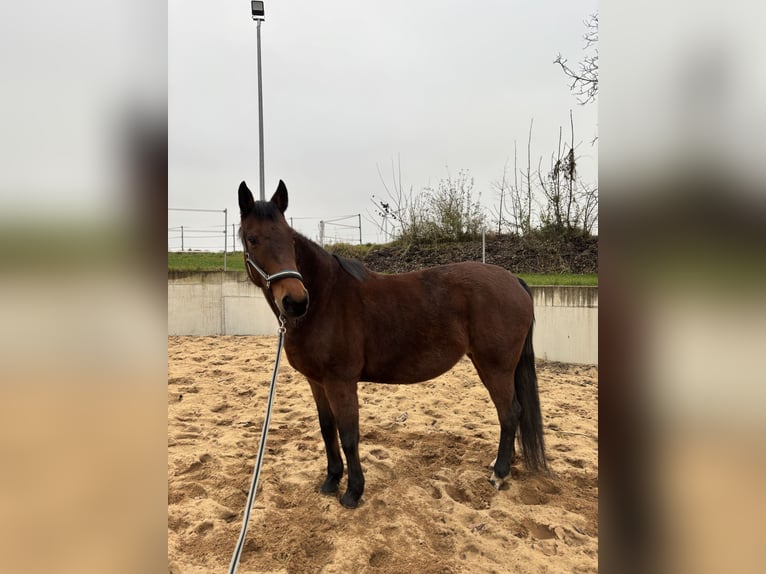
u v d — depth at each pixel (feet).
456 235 43.09
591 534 9.05
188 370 22.15
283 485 10.91
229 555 8.27
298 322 9.48
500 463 10.91
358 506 9.88
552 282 30.01
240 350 27.55
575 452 12.76
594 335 23.65
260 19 41.88
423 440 13.64
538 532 9.36
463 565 7.99
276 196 9.96
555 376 21.81
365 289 10.30
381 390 19.35
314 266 9.64
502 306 10.75
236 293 34.24
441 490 10.59
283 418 15.65
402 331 10.28
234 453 12.54
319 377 9.91
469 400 17.89
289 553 8.33
